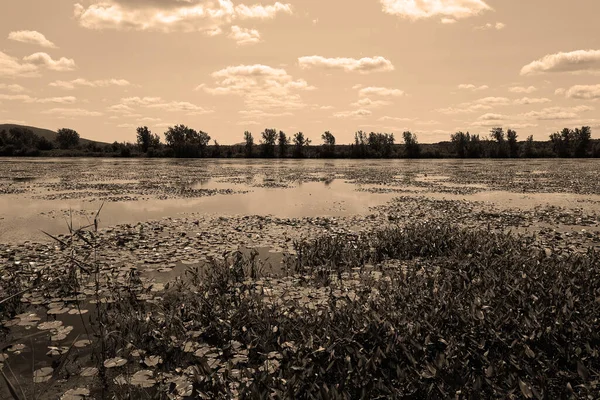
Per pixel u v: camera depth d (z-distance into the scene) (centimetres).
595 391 405
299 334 529
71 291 721
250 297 652
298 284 757
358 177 3291
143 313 626
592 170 4122
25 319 612
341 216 1445
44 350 531
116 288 732
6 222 1333
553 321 511
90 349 532
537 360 450
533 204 1748
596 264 755
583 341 483
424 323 507
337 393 387
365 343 491
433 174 3628
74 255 935
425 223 1163
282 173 3772
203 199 1905
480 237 978
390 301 596
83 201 1817
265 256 941
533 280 646
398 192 2214
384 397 404
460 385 411
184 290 717
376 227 1242
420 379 421
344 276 793
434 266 830
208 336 564
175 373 478
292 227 1247
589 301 584
